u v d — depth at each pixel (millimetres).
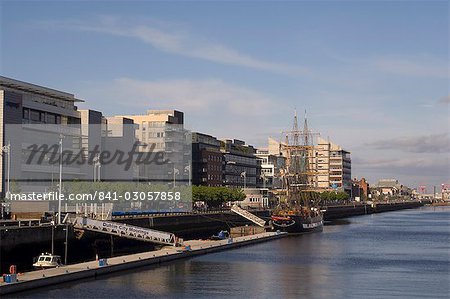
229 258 133375
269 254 143750
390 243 181750
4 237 107688
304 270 118125
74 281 98375
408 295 94125
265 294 93688
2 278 91438
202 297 90500
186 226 193125
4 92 187125
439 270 120250
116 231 134000
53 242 118438
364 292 96062
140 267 115875
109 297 88250
